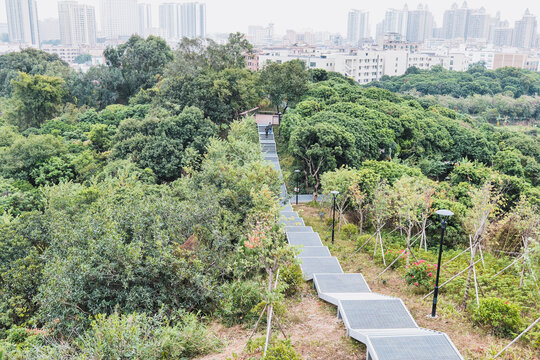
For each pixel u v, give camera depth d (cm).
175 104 4334
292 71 4731
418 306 1299
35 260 1748
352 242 1986
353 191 2031
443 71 12219
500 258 1711
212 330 1238
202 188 2042
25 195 3228
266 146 4025
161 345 1032
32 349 1062
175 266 1353
